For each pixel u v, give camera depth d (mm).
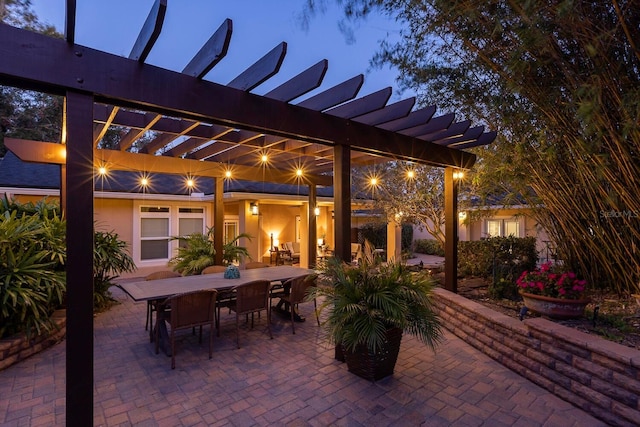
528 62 2789
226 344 3977
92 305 2113
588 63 2658
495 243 5793
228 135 4594
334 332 2979
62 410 2607
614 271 3848
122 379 3098
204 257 6891
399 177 6992
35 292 3582
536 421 2447
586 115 2342
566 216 3994
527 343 3092
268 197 9031
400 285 3129
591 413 2500
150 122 3787
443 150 4633
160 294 3648
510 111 3461
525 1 2137
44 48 1989
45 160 4742
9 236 3535
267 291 4152
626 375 2293
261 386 2969
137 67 2299
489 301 4531
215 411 2588
